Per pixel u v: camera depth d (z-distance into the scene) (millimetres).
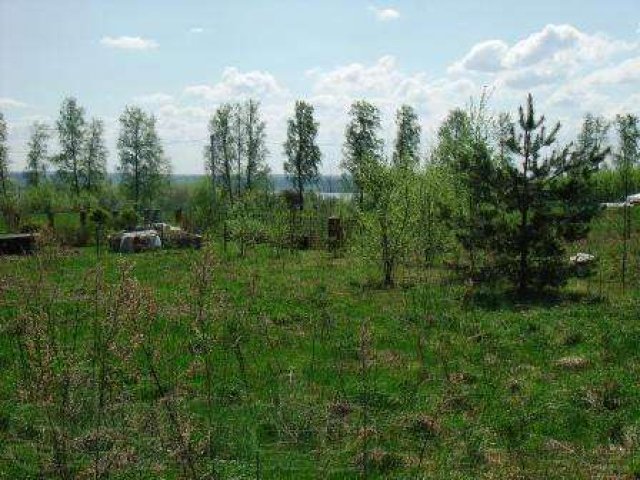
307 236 34625
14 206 45656
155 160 66375
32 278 16875
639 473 7406
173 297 15703
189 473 6535
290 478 7246
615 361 11508
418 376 10789
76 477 6523
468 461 7812
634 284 18906
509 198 17984
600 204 18422
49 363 6395
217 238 34594
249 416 8875
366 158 23406
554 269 17766
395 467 7641
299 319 15156
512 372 11062
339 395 9773
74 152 67375
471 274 18953
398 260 22016
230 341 11992
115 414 7648
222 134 66375
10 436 8023
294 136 62656
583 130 56688
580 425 8906
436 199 22672
